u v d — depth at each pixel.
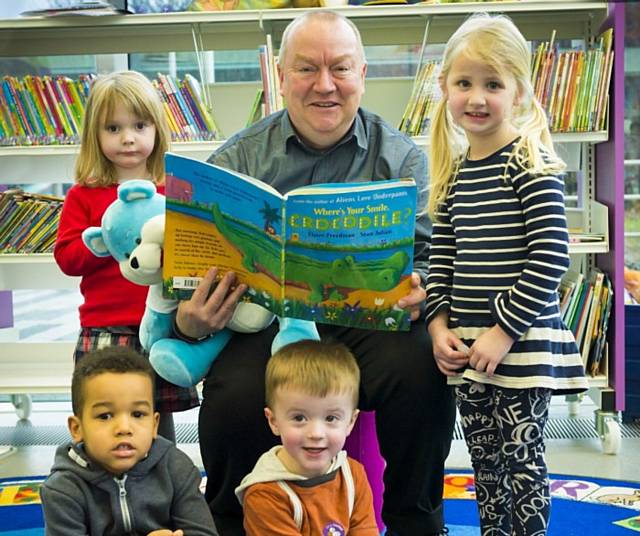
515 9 2.89
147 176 2.36
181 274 1.76
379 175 2.08
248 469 1.77
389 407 1.81
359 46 2.02
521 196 1.74
